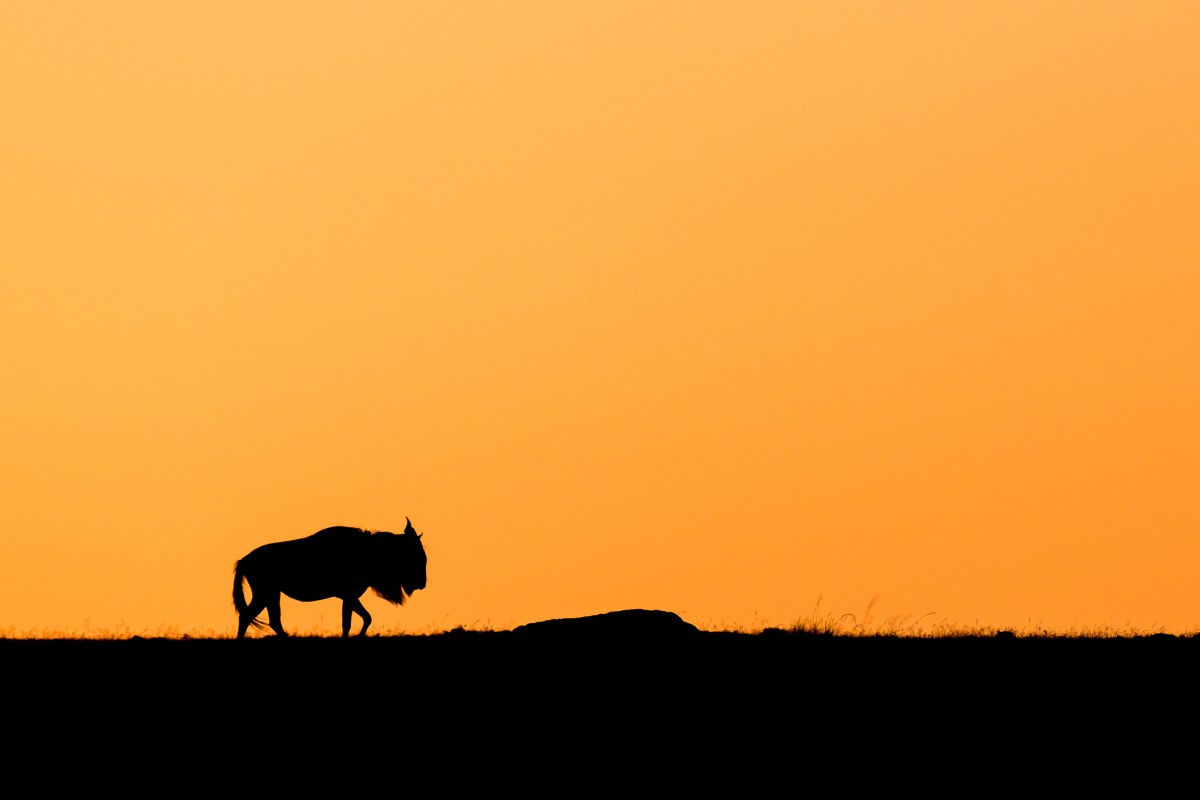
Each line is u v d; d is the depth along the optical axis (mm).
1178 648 139125
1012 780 111438
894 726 120875
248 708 123062
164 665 132125
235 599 152625
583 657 133375
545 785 110062
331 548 152000
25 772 111312
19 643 141625
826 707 124438
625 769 112875
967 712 123625
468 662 132875
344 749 116125
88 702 123812
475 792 108812
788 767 113312
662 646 135125
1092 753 116125
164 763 113375
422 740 117812
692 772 112500
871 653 136750
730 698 126312
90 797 107438
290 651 135375
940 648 138375
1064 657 135750
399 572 153750
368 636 143625
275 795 108000
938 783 110812
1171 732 120062
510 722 121250
